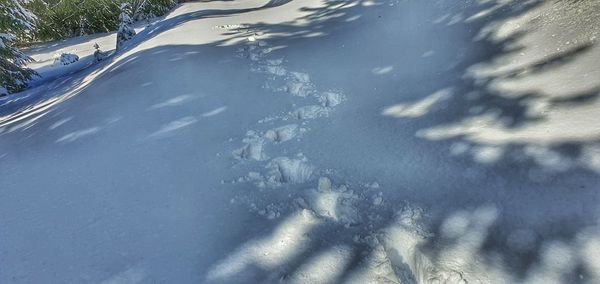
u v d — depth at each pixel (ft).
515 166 8.98
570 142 9.00
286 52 22.89
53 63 44.68
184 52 23.49
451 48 17.31
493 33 16.61
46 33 60.80
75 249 8.47
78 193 10.74
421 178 9.70
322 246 7.91
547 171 8.50
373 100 15.12
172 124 14.29
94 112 16.78
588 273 6.33
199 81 18.24
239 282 7.19
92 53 47.03
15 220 9.87
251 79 18.16
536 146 9.33
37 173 12.42
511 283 6.50
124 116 15.62
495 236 7.50
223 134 13.21
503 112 11.34
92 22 62.69
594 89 10.41
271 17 35.83
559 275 6.44
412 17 23.26
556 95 11.02
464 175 9.30
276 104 15.38
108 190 10.68
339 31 25.84
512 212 7.88
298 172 10.96
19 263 8.24
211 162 11.55
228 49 23.61
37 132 16.43
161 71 20.30
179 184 10.57
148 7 63.87
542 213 7.63
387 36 21.89
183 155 12.10
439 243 7.66
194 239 8.38
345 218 8.75
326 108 14.90
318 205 9.23
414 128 12.19
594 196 7.55
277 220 8.76
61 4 60.18
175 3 70.13
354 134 12.59
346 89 16.75
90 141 14.08
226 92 16.78
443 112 12.57
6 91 34.73
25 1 52.75
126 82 19.70
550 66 12.53
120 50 37.17
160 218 9.20
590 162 8.27
